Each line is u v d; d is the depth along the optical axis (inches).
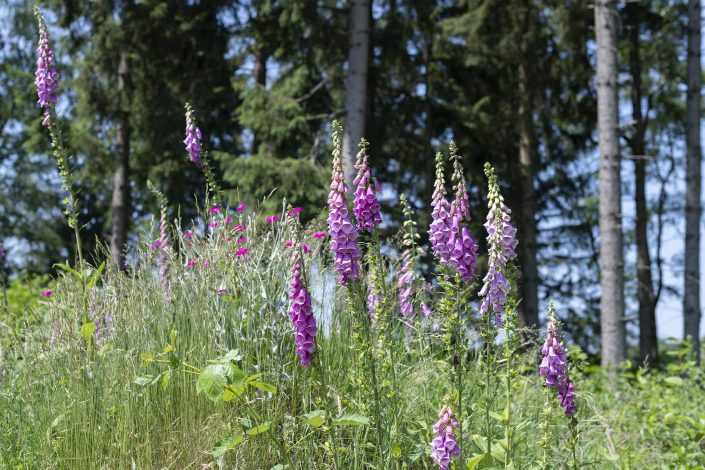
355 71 572.7
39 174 900.0
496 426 190.5
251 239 212.4
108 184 770.8
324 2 618.5
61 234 898.7
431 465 188.7
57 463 175.8
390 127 718.5
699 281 597.3
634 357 925.2
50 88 235.3
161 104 666.2
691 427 279.6
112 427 182.2
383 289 167.2
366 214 160.4
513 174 805.2
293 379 185.2
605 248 498.6
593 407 233.9
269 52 711.1
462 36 759.1
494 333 165.2
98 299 215.0
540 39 742.5
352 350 184.4
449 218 165.3
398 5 688.4
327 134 637.9
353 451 178.7
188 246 225.6
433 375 194.7
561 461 185.0
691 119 616.1
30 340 205.5
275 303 189.9
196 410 187.5
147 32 670.5
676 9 780.6
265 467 177.2
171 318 204.1
